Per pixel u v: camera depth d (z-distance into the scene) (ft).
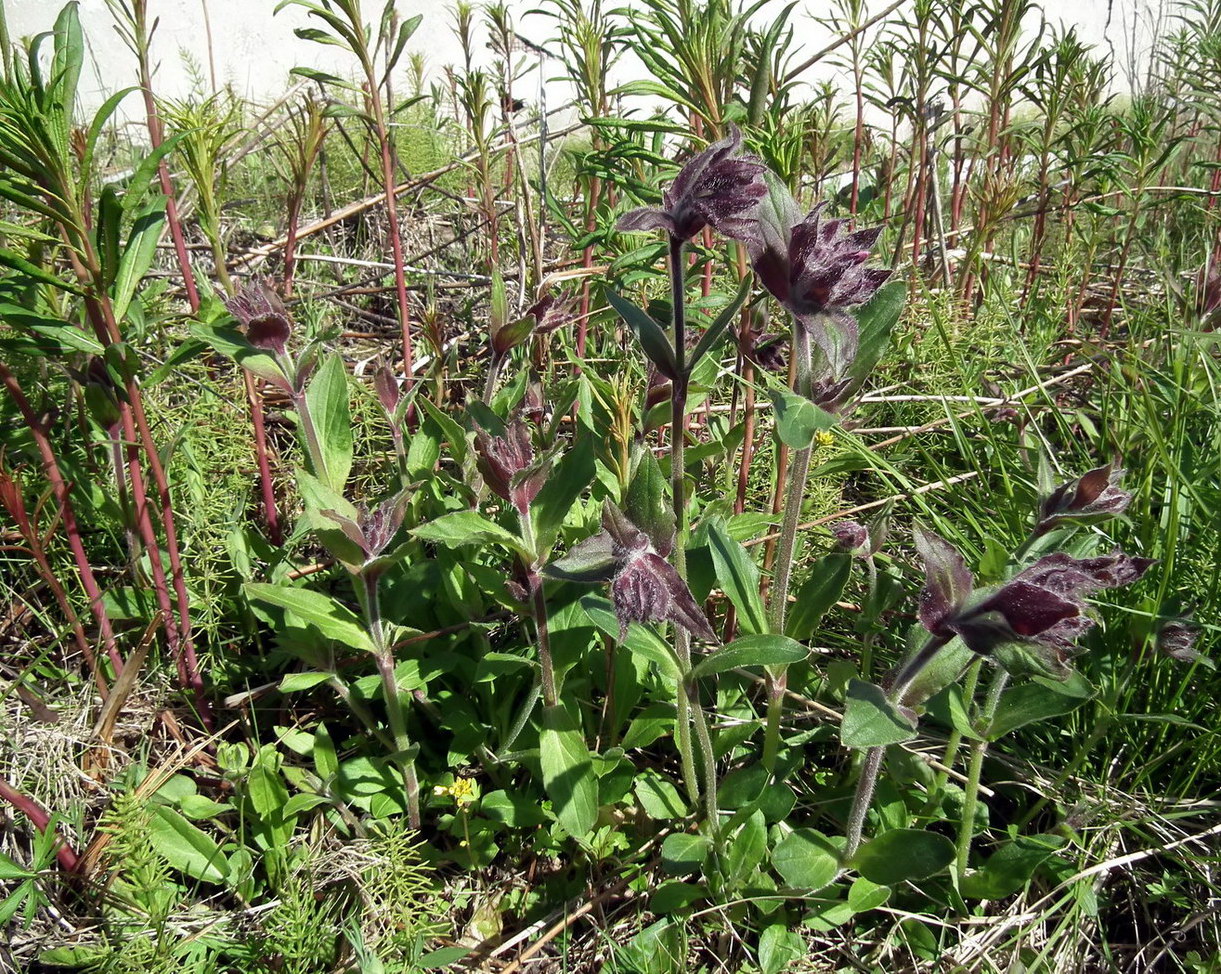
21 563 1.93
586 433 1.58
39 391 2.11
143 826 1.48
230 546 1.98
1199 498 1.88
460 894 1.72
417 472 1.96
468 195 3.74
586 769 1.61
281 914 1.47
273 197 3.79
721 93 1.94
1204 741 1.70
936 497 2.36
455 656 1.88
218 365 2.71
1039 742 1.88
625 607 1.26
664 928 1.60
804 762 1.92
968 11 2.91
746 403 1.92
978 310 3.08
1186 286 2.85
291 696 2.02
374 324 3.31
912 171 3.11
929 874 1.47
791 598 2.12
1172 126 3.89
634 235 2.40
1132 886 1.68
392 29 2.10
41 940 1.52
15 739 1.73
